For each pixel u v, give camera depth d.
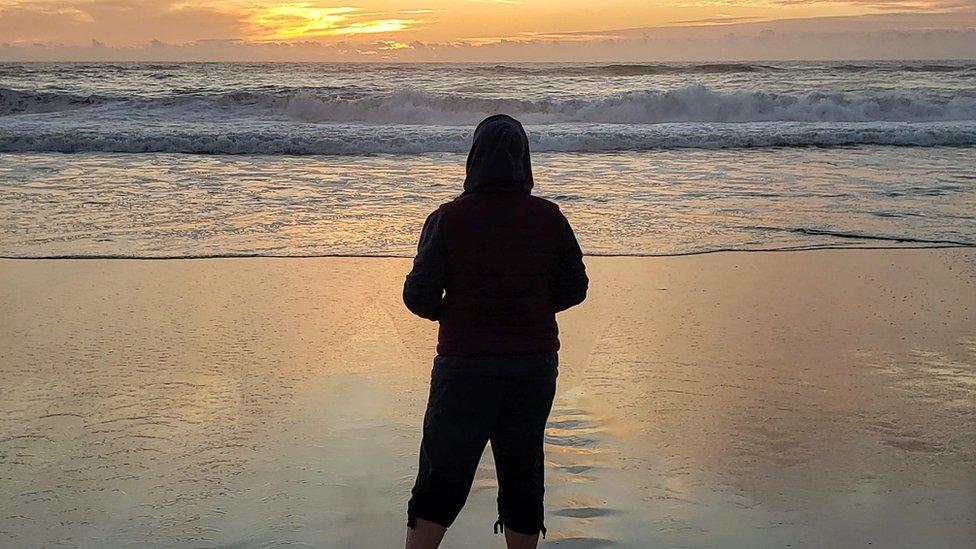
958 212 9.87
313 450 3.89
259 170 13.27
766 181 12.24
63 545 3.10
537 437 2.73
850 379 4.86
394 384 4.71
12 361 5.05
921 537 3.21
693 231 8.85
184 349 5.28
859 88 31.84
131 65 58.97
